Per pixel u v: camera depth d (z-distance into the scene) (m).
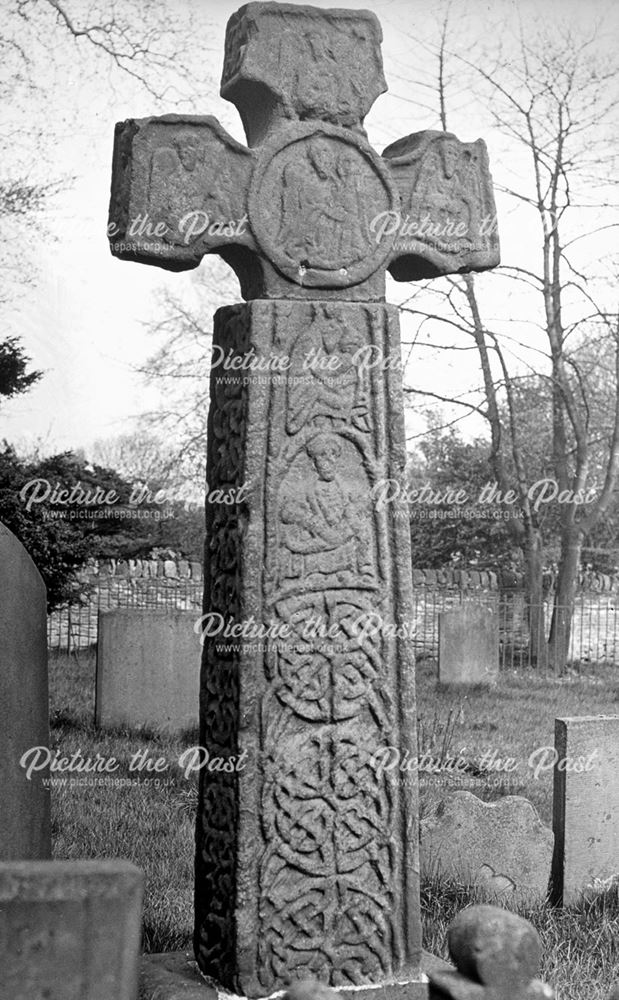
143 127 4.50
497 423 19.86
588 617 21.50
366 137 4.82
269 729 4.53
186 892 6.47
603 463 24.58
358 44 4.80
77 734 10.91
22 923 2.95
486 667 15.48
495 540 24.05
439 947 5.54
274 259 4.62
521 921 3.17
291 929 4.56
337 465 4.65
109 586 19.05
